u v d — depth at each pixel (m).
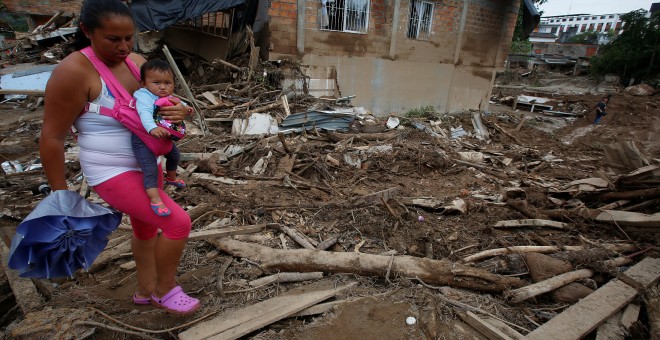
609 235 4.48
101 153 2.02
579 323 2.62
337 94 12.23
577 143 12.54
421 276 3.24
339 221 4.45
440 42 14.58
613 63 29.56
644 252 3.87
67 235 1.97
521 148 10.96
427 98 15.14
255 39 11.41
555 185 7.18
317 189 5.72
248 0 10.62
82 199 2.11
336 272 3.34
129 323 2.59
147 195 2.12
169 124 2.01
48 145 1.92
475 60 16.33
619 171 8.74
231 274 3.27
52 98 1.83
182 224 2.26
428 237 4.12
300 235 3.99
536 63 40.50
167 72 2.01
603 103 16.19
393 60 13.38
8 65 15.73
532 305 3.07
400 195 5.88
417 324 2.74
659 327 2.68
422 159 7.54
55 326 2.48
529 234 4.44
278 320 2.71
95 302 2.83
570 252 3.69
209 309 2.78
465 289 3.20
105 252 3.46
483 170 7.88
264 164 6.53
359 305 2.90
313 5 10.95
